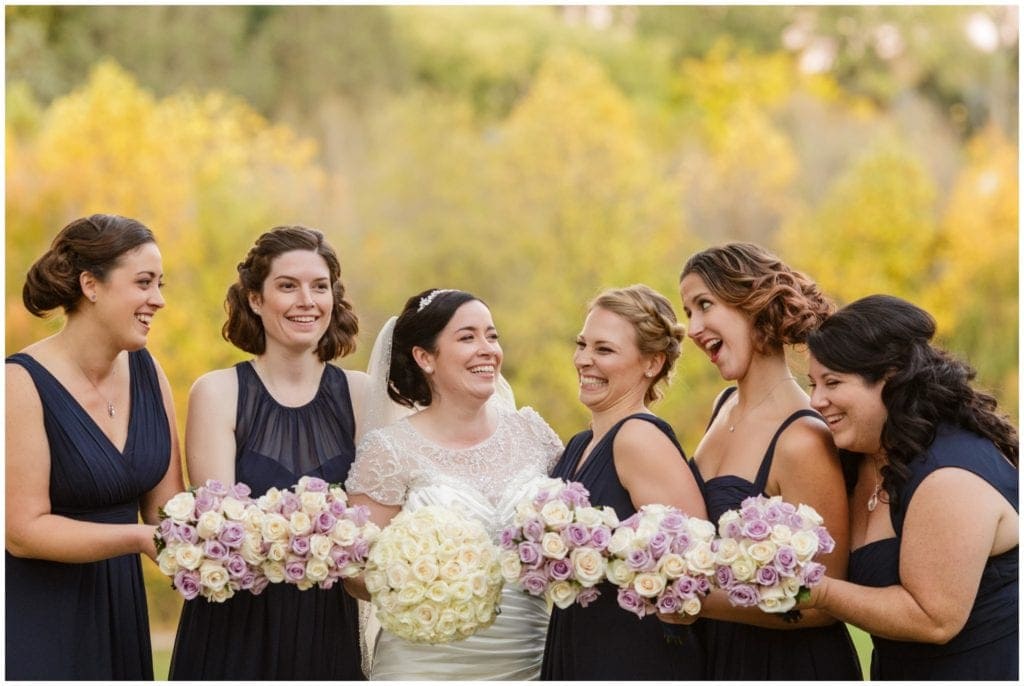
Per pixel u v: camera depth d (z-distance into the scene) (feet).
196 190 59.21
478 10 76.13
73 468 14.58
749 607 13.07
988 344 65.82
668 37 80.18
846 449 13.44
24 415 14.43
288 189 62.80
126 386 15.44
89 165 58.03
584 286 60.59
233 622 15.30
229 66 69.77
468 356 15.28
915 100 78.43
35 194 57.26
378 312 62.08
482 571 13.67
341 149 68.64
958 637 12.91
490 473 15.42
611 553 12.81
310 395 15.96
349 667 15.65
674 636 13.91
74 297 14.89
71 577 14.79
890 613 12.59
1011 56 79.10
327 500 13.93
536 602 15.44
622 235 61.62
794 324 14.21
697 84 76.59
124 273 14.83
